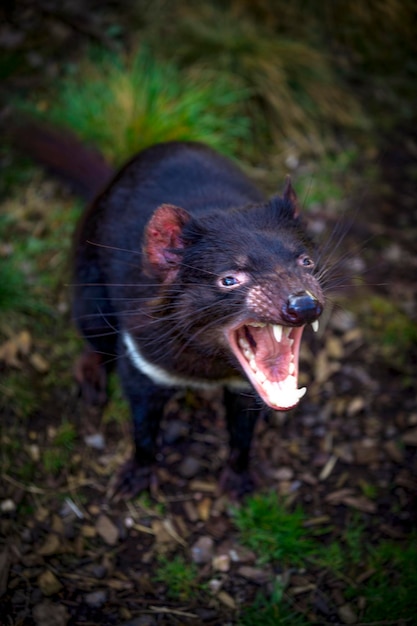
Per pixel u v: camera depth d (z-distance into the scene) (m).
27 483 0.96
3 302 1.07
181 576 0.90
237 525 0.95
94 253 0.94
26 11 1.32
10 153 1.20
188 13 1.34
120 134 1.19
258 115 1.29
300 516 0.94
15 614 0.87
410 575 0.90
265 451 1.01
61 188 1.18
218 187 0.90
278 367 0.80
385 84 1.38
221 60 1.29
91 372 1.03
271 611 0.88
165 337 0.82
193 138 1.19
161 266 0.80
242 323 0.77
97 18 1.33
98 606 0.89
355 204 1.24
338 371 1.08
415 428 1.04
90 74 1.25
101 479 0.98
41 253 1.13
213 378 0.86
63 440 0.99
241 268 0.76
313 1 1.39
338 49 1.39
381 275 1.17
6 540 0.92
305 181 1.25
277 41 1.33
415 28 1.40
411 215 1.24
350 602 0.90
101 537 0.93
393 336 1.11
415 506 0.97
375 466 1.00
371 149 1.31
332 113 1.32
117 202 0.92
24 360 1.05
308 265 0.77
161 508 0.96
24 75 1.27
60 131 1.12
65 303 1.10
